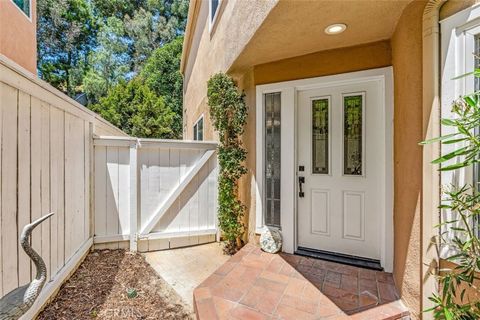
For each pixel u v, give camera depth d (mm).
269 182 3879
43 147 2451
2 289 1808
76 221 3268
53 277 2627
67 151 3006
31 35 5719
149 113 16000
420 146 2150
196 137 9398
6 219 1879
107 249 3955
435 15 1969
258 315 2252
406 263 2350
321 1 2254
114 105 15594
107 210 3945
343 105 3418
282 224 3654
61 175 2844
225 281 2826
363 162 3309
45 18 18406
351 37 2934
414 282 2217
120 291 2850
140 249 4078
